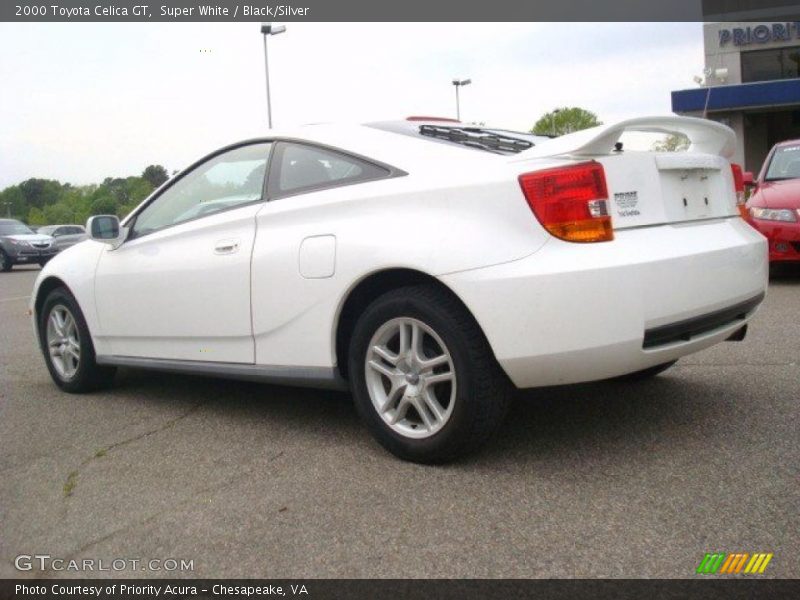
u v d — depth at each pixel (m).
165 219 4.17
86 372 4.62
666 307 2.78
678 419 3.51
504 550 2.35
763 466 2.89
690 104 25.02
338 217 3.24
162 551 2.47
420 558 2.33
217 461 3.28
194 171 4.12
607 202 2.75
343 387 3.37
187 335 3.91
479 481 2.88
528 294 2.69
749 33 26.14
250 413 4.02
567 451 3.16
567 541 2.38
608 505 2.62
